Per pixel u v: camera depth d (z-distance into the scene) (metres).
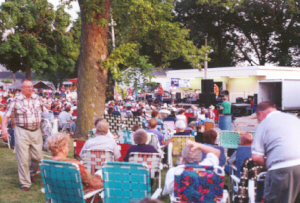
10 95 31.70
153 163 4.63
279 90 24.17
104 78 10.34
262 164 3.32
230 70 31.22
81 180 3.56
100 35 10.16
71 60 32.09
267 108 3.48
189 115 16.25
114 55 10.19
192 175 3.24
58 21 30.48
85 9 9.68
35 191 5.41
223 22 41.69
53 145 3.66
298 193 3.18
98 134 4.95
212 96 22.61
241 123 19.56
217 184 3.23
